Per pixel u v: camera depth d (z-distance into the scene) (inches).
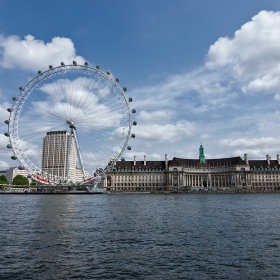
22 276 916.0
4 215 2316.7
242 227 1733.5
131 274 937.5
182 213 2488.9
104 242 1342.3
